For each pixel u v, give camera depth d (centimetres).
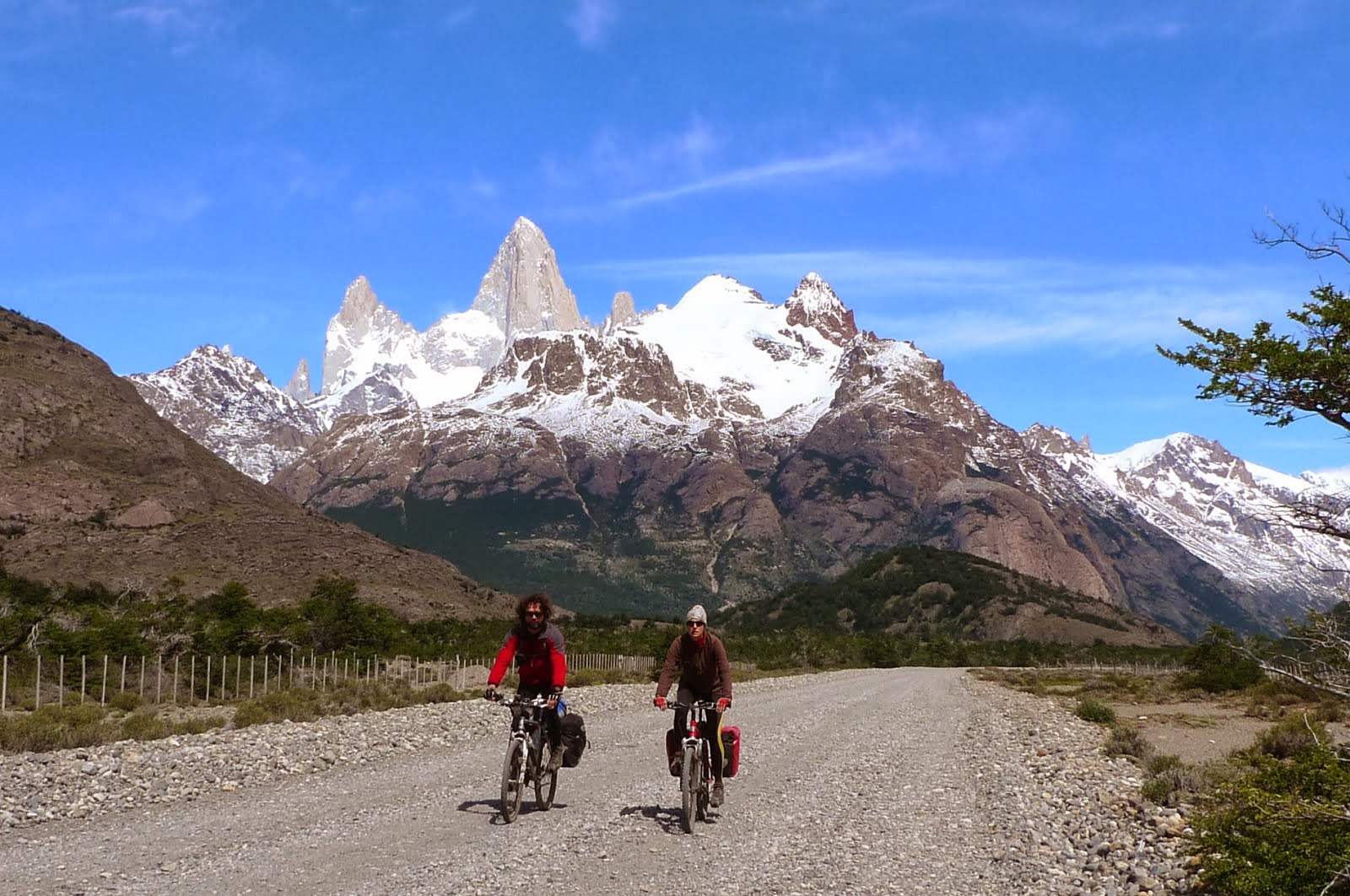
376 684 4131
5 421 13088
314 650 6250
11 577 9650
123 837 1038
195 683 4197
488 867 905
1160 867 985
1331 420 893
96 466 13462
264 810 1200
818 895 873
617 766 1666
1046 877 981
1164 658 14588
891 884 926
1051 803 1471
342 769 1584
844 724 2752
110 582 10594
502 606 14588
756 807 1313
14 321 15762
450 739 2028
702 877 909
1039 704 4375
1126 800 1472
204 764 1570
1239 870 835
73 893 807
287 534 13538
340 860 928
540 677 1181
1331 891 786
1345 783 827
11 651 4078
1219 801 947
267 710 2655
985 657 15275
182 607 7006
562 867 918
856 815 1287
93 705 3155
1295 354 844
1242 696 4703
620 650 9169
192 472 14225
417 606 12400
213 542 12494
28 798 1251
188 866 904
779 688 4894
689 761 1121
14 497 11806
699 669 1184
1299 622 829
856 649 13200
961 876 980
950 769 1839
